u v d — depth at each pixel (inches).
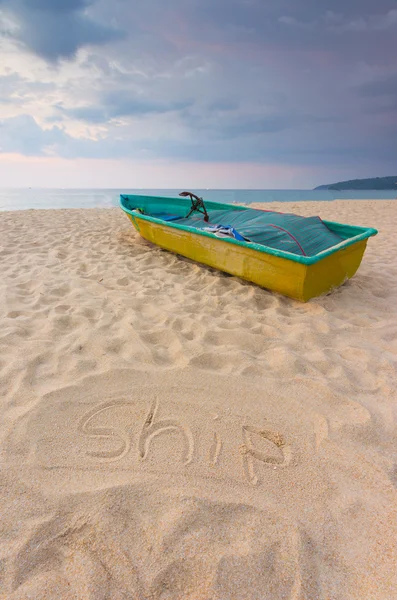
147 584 47.8
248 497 60.9
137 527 54.9
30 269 178.5
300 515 58.2
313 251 148.5
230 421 78.5
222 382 90.2
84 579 48.2
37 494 59.7
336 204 525.0
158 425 77.0
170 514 56.9
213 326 118.6
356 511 59.0
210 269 180.5
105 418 78.3
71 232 275.3
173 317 122.9
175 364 97.1
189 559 50.9
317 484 63.9
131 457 68.6
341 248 136.2
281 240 151.3
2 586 47.3
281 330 119.0
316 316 129.3
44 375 91.0
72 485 61.7
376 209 440.8
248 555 51.6
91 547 52.1
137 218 209.0
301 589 48.2
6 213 389.4
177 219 219.6
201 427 76.7
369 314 133.2
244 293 149.8
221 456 69.5
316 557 52.1
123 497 59.6
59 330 114.3
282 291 144.3
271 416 80.0
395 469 66.7
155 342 108.6
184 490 61.5
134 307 133.6
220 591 47.5
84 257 203.9
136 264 191.8
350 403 83.4
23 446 69.3
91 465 66.3
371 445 72.0
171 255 207.3
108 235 266.7
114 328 115.9
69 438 72.5
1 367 93.0
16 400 81.3
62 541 52.9
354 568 50.9
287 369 96.1
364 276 175.0
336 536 55.1
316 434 75.0
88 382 88.5
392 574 50.1
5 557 50.4
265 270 145.1
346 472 66.2
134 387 87.5
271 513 58.3
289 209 456.8
